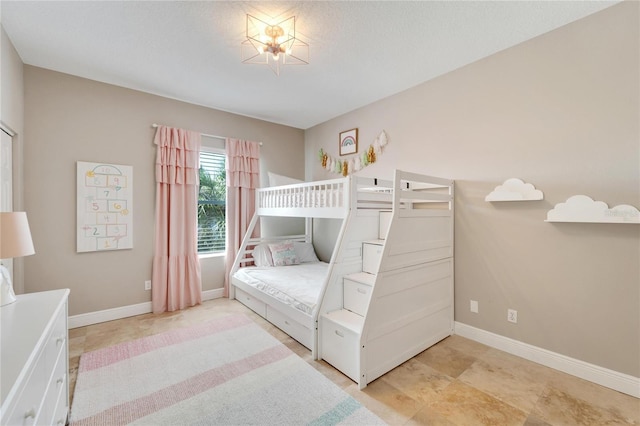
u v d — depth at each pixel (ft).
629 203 6.18
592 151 6.64
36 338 3.64
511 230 7.99
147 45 7.86
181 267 11.41
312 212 9.62
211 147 12.66
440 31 7.22
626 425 5.36
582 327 6.86
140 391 6.31
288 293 8.95
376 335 6.77
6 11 6.44
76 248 9.57
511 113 7.91
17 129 8.17
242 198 13.15
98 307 9.98
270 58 8.49
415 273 7.84
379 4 6.26
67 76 9.44
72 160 9.50
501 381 6.71
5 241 4.52
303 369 7.21
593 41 6.60
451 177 9.26
